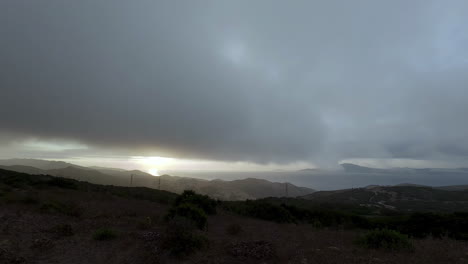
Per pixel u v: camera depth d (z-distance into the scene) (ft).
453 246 36.47
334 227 68.59
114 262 25.35
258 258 27.68
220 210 89.25
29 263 24.22
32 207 54.54
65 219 46.73
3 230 33.81
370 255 29.96
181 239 28.94
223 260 26.78
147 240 32.01
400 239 34.86
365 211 146.92
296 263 26.50
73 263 24.86
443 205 210.79
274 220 77.20
